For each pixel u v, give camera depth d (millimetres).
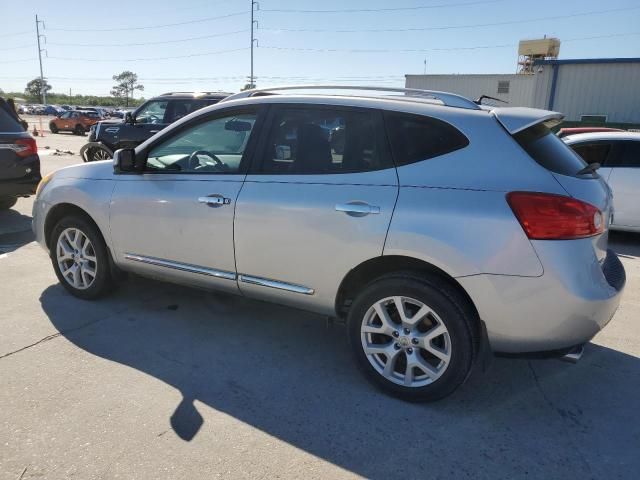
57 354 3539
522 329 2770
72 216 4348
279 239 3320
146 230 3924
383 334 3168
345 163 3188
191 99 11086
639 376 3475
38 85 108000
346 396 3146
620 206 7082
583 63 23250
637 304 4797
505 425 2898
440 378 2959
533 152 2863
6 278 5020
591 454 2670
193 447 2629
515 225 2697
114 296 4590
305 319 4273
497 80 26891
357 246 3047
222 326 4086
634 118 22875
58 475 2404
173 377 3299
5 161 6918
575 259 2678
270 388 3211
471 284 2785
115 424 2789
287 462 2549
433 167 2949
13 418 2809
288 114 3424
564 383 3365
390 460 2590
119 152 3916
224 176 3586
